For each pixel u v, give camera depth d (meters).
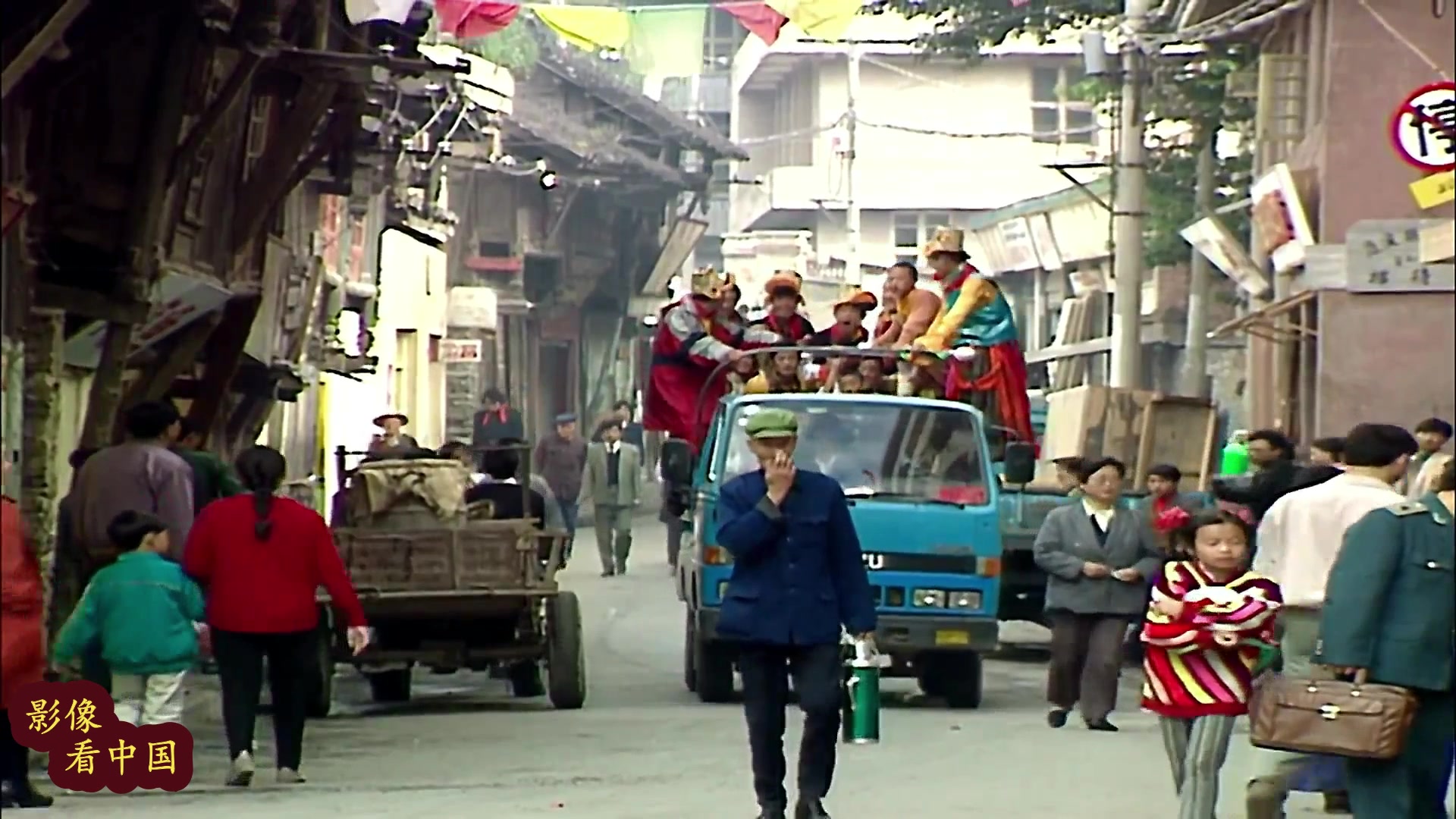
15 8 23.12
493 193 76.00
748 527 16.81
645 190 85.44
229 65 32.59
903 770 22.06
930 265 32.47
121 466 22.95
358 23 27.84
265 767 22.39
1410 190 38.97
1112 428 36.22
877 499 28.45
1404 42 41.75
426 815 18.38
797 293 33.34
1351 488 18.34
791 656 17.05
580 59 79.06
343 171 39.38
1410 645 15.33
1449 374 41.09
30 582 17.58
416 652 27.73
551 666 28.38
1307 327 44.41
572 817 18.33
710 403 32.22
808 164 109.06
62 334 28.67
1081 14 59.09
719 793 20.03
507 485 29.62
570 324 86.94
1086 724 26.41
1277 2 45.38
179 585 20.12
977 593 28.17
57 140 28.67
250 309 36.31
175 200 30.94
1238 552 16.55
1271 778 16.95
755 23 27.66
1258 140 46.94
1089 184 87.06
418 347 67.62
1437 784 15.68
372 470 27.78
